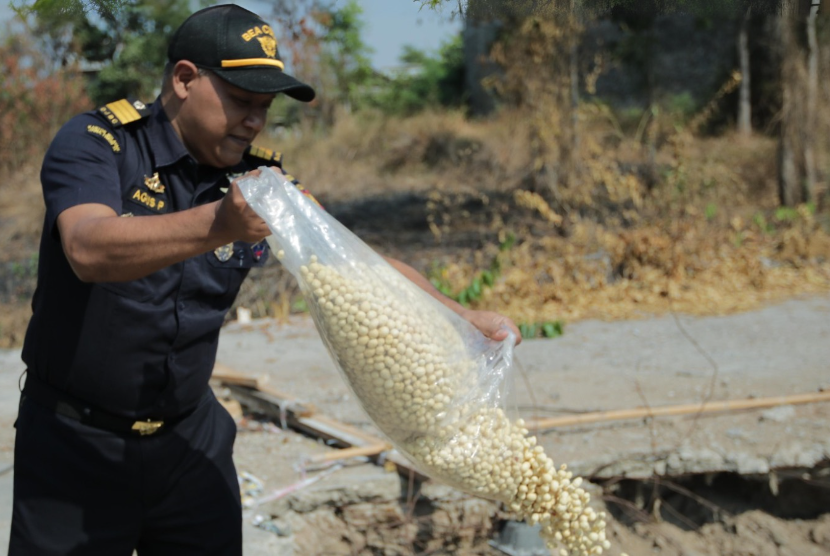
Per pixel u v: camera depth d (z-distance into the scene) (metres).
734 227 8.76
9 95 13.38
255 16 2.04
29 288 8.54
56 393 2.00
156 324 1.99
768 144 12.52
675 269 7.77
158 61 9.68
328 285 1.82
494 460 2.00
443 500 3.92
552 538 2.08
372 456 4.16
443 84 25.36
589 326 6.79
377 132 17.41
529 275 7.62
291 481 3.99
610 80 15.43
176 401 2.08
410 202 13.62
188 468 2.16
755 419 4.51
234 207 1.63
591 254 8.38
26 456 2.01
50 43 9.88
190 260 2.03
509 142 12.48
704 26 9.08
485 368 2.05
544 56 9.00
